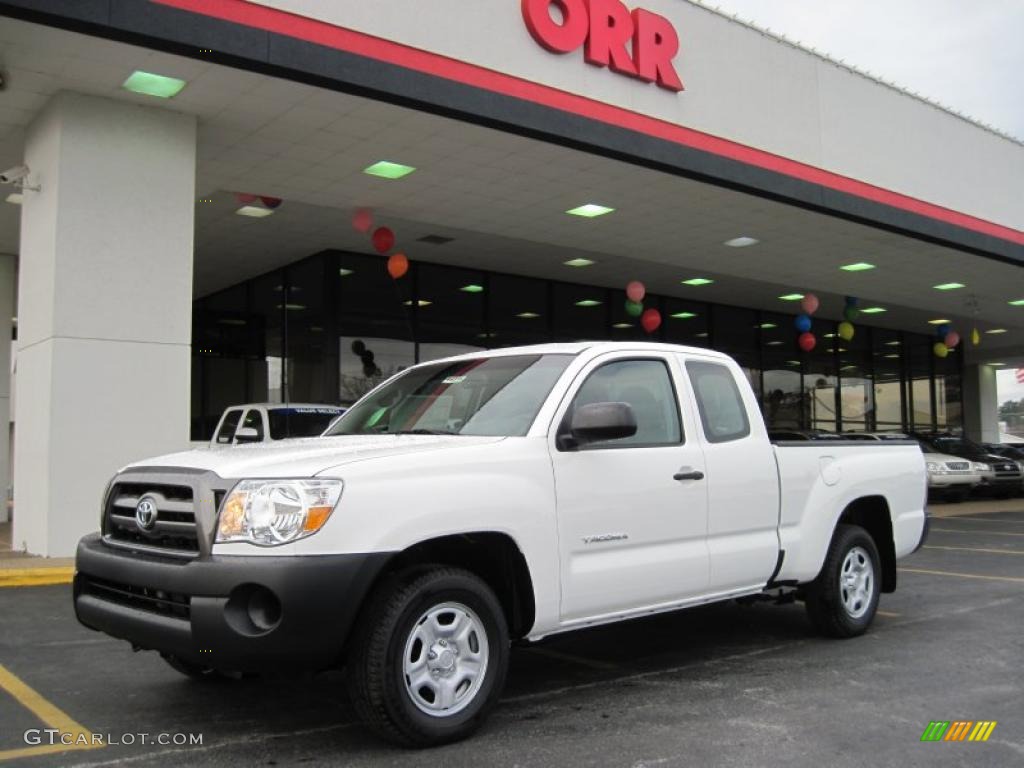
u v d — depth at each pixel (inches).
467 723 163.5
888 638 253.4
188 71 362.0
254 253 698.8
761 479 223.6
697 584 205.6
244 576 146.9
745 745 163.5
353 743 164.4
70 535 371.6
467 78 405.4
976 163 703.7
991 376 1614.2
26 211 415.2
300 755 157.9
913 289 869.8
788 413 1047.6
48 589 328.5
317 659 149.2
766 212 580.7
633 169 490.3
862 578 256.1
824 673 214.8
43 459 375.2
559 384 191.9
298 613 146.4
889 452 273.1
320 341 693.3
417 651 159.6
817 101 576.7
